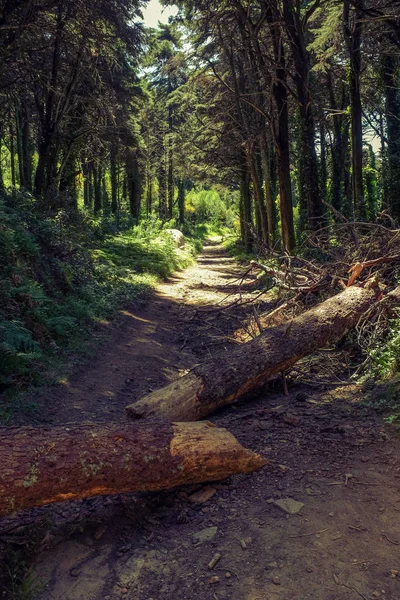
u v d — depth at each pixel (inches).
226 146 999.0
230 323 415.2
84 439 134.5
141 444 139.4
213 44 799.1
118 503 149.4
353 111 608.1
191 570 115.9
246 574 112.0
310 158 607.8
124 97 941.2
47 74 709.3
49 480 124.0
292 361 243.6
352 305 273.3
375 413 195.6
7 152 1450.5
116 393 259.6
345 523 127.6
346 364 265.7
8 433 130.0
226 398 213.9
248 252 1100.5
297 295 334.6
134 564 119.8
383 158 643.5
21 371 248.2
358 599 101.9
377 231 331.3
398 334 237.5
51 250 456.1
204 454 145.6
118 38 678.5
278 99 593.6
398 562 112.1
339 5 575.5
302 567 112.3
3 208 410.3
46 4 554.9
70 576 118.5
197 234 1988.2
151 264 708.0
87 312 387.5
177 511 142.3
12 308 292.4
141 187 1694.1
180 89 1223.5
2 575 119.8
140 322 425.1
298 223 729.0
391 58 655.1
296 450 171.8
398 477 147.3
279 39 597.3
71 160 904.3
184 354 347.9
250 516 135.0
